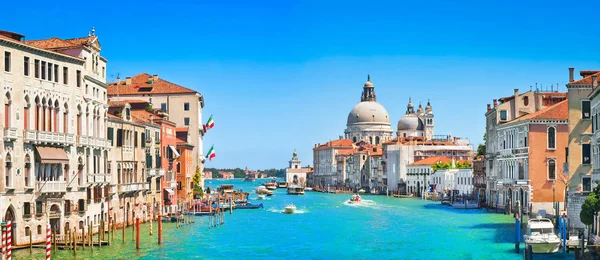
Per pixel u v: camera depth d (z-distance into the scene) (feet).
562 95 317.83
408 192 610.24
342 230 259.19
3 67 164.76
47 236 152.25
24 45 170.71
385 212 359.25
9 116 167.02
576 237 177.27
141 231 230.89
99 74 212.23
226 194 475.31
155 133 271.28
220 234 240.12
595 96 184.14
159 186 273.95
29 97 173.37
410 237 229.66
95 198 205.36
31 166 173.37
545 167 279.28
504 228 247.91
